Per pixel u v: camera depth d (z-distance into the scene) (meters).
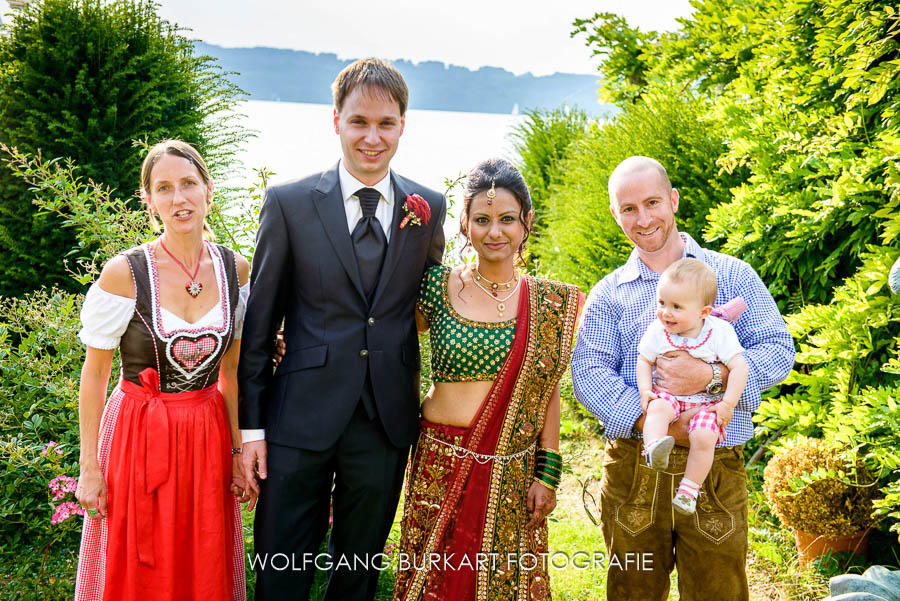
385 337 2.50
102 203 4.03
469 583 2.44
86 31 5.41
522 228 2.41
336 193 2.50
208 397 2.53
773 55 4.21
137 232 3.79
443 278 2.55
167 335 2.40
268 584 2.50
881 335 3.43
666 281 2.29
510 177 2.38
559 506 4.29
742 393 2.29
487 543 2.44
